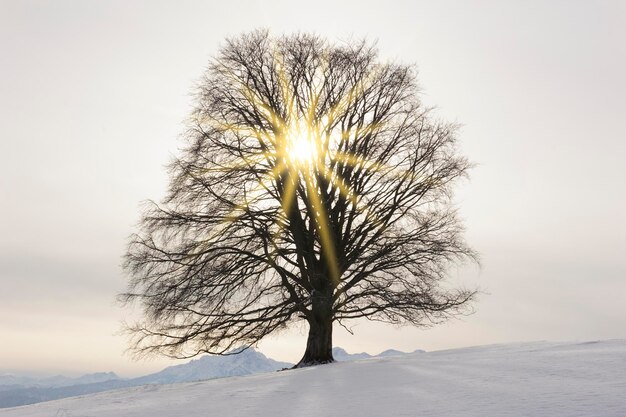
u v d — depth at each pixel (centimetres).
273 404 1049
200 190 2434
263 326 2466
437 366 1453
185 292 2297
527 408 754
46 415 1305
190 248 2395
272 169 2477
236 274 2422
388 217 2528
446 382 1108
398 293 2444
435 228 2577
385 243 2531
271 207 2519
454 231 2575
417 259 2525
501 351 1752
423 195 2573
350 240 2594
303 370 1872
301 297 2458
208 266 2352
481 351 1856
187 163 2430
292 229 2528
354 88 2591
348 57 2605
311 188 2495
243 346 2500
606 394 802
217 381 1848
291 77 2553
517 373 1127
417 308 2436
